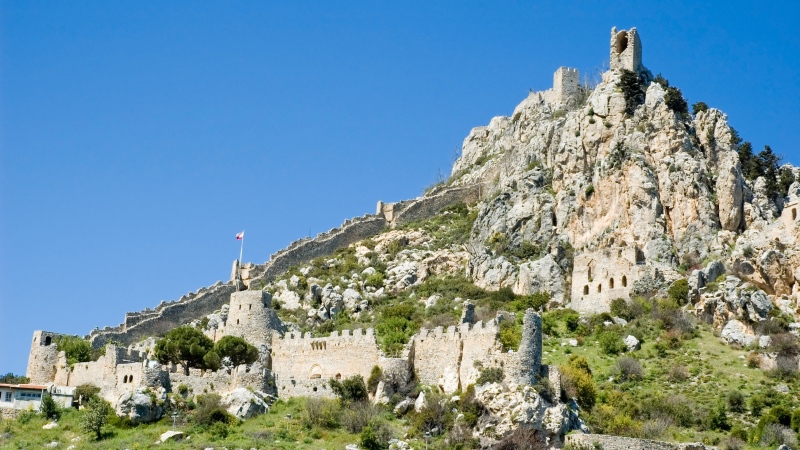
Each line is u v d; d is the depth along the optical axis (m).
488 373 150.50
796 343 180.62
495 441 141.12
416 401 155.62
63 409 166.12
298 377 169.00
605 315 196.00
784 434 153.38
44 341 186.88
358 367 165.50
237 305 182.75
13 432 157.38
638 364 176.50
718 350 182.62
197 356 171.75
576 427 147.12
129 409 157.12
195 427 153.50
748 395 168.00
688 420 159.50
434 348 161.50
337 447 145.00
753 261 198.88
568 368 163.12
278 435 149.25
